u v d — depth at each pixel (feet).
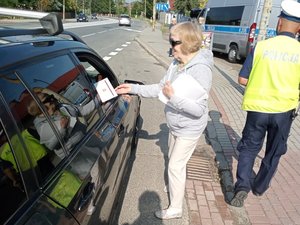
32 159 4.67
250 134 9.91
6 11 7.19
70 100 6.57
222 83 28.55
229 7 42.42
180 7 122.11
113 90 8.71
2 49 4.93
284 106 9.23
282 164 13.25
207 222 9.61
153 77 31.07
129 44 62.23
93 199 5.92
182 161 8.79
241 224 9.59
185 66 7.66
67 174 5.36
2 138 4.23
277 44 9.04
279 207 10.45
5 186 4.13
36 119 5.08
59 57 6.65
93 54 9.34
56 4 183.11
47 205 4.56
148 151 14.17
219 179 12.03
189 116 8.04
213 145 14.79
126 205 10.20
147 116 18.99
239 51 40.68
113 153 7.73
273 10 36.22
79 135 6.47
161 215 9.55
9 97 4.53
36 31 6.98
